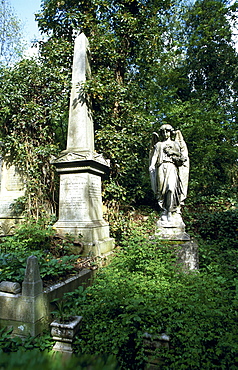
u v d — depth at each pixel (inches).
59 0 314.3
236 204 327.0
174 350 97.5
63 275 158.2
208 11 524.7
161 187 210.5
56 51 303.9
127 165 302.8
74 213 228.7
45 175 311.6
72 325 107.3
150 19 350.3
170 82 453.4
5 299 119.9
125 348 107.6
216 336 95.7
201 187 391.5
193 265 179.0
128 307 106.4
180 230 201.9
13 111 307.0
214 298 116.8
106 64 325.1
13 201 307.6
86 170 228.7
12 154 320.5
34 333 113.5
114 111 316.5
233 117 438.3
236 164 423.8
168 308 109.1
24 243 195.0
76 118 255.6
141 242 188.2
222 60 508.7
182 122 374.0
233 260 193.8
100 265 195.5
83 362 42.5
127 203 329.4
